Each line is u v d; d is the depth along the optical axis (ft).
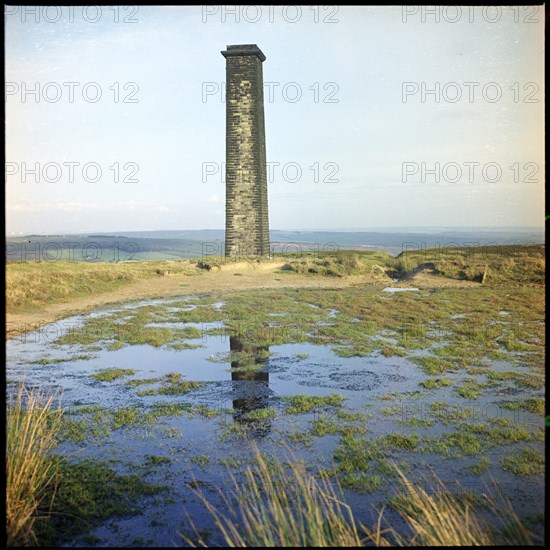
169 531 17.75
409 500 19.33
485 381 36.40
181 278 105.91
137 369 41.32
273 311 68.39
